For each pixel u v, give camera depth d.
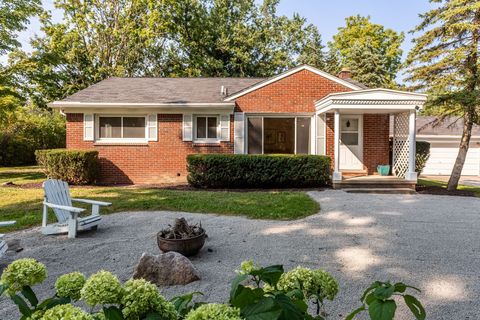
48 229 5.81
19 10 14.91
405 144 11.95
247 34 28.91
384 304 1.37
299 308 1.45
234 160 11.20
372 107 10.84
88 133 12.55
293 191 10.63
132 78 15.78
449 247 5.27
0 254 4.34
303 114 12.89
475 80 11.06
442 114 12.76
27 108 25.55
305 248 5.21
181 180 12.82
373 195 10.13
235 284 1.42
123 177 12.75
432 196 10.14
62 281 1.65
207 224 6.68
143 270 3.96
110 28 23.88
